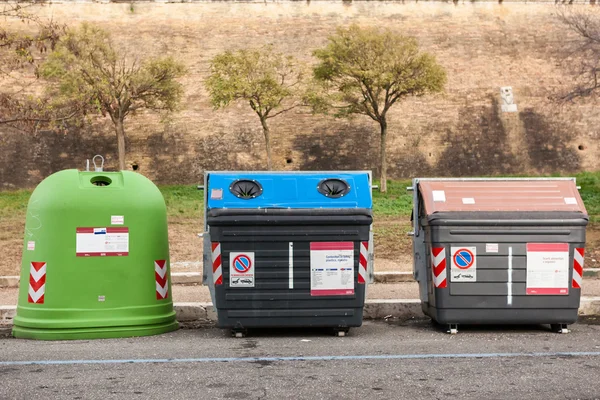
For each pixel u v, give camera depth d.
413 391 6.04
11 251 20.73
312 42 45.06
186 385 6.26
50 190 8.88
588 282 13.13
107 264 8.81
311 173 9.02
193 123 41.47
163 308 9.16
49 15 44.56
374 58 35.97
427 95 42.94
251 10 45.59
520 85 44.19
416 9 46.34
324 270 8.66
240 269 8.60
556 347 7.94
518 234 8.91
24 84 40.75
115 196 8.94
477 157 42.06
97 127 40.81
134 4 45.22
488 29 45.94
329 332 9.02
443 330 9.18
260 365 7.04
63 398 5.86
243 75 36.41
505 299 8.88
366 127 42.03
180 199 34.28
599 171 42.47
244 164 40.81
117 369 6.88
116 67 42.72
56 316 8.64
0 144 39.00
